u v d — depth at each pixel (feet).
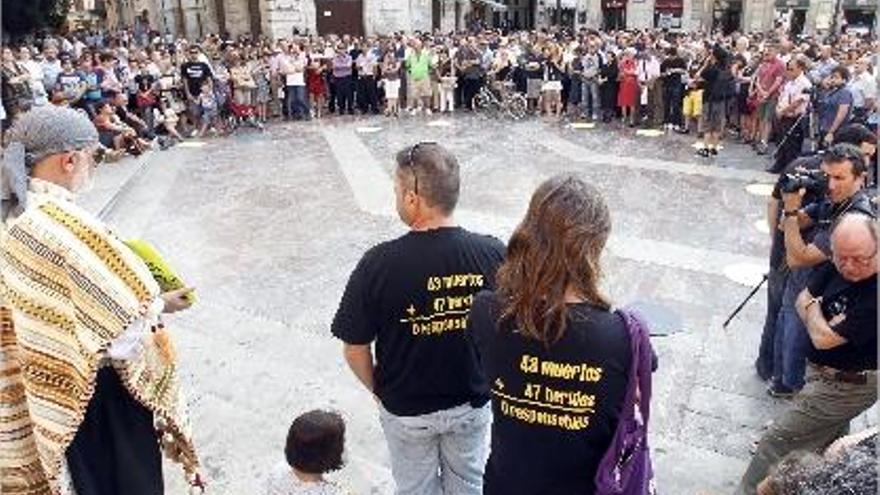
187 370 17.07
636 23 120.06
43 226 6.28
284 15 83.05
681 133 46.44
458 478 9.05
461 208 30.17
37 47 64.90
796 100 34.42
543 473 6.23
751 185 33.30
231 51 51.08
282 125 51.19
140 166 36.86
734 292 21.21
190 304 7.43
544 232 5.91
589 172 35.99
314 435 8.95
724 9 116.88
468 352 8.28
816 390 10.77
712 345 17.99
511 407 6.26
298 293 21.61
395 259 8.03
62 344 6.33
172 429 7.14
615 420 6.02
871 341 9.95
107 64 43.65
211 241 26.48
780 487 5.17
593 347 5.86
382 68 54.80
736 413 15.08
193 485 7.86
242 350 18.08
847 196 12.50
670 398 15.67
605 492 6.01
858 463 4.72
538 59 53.83
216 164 38.91
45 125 6.52
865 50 42.75
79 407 6.36
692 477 13.16
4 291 6.47
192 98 47.39
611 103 50.47
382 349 8.38
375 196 31.89
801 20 110.73
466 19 112.16
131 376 6.57
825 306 10.44
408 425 8.59
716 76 38.99
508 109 53.78
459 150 41.52
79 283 6.23
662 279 22.17
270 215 29.48
